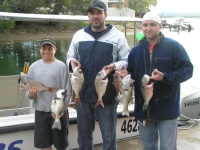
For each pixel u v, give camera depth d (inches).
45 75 113.9
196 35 1476.4
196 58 648.4
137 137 162.1
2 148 124.6
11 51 655.1
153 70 100.2
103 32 111.3
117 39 111.8
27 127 126.6
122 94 108.4
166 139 103.3
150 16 97.9
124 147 152.3
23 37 702.5
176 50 98.6
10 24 724.0
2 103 176.2
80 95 114.7
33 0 524.4
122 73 107.7
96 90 107.3
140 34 161.2
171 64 99.4
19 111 163.8
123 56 112.6
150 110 103.3
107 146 115.9
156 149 112.6
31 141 130.3
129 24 173.6
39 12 562.6
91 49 111.2
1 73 494.0
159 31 99.6
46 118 115.3
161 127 104.5
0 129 121.0
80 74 107.0
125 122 154.2
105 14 111.8
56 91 114.8
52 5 590.9
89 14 110.0
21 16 143.7
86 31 114.5
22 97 176.4
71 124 139.0
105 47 110.3
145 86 97.8
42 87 113.2
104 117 113.9
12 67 537.0
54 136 116.4
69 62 114.1
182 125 186.7
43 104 114.3
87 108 115.6
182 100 181.8
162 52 99.3
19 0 496.7
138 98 107.4
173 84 97.8
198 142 162.9
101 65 110.7
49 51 113.2
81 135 119.0
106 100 112.0
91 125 119.1
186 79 97.5
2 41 737.6
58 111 107.7
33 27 677.3
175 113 102.4
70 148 143.1
